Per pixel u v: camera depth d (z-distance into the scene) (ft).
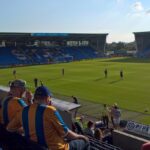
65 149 16.33
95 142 24.36
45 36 380.37
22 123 17.31
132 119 91.40
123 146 28.86
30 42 389.19
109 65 291.99
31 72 242.58
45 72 239.50
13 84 21.11
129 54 454.81
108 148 22.93
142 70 237.25
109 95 131.85
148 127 56.49
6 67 304.09
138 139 27.53
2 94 39.19
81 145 16.92
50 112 16.17
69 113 32.76
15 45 379.14
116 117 73.92
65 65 308.19
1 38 360.28
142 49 434.30
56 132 16.28
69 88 154.20
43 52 385.09
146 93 135.03
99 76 203.21
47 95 17.10
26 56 363.56
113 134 29.68
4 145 18.42
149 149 14.47
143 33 426.92
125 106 109.09
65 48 413.39
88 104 112.27
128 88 150.00
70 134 16.62
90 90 146.61
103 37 441.27
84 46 435.12
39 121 16.16
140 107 106.93
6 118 20.81
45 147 16.30
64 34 394.52
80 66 289.33
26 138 17.16
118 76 200.44
